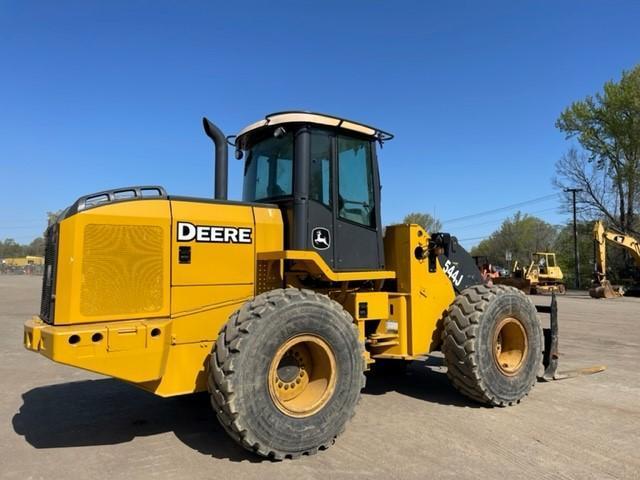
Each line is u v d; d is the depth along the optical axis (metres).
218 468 3.71
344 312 4.28
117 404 5.48
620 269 32.59
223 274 4.35
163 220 4.10
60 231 3.78
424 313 5.60
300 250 4.55
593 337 10.73
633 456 3.97
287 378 4.11
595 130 36.03
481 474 3.61
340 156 5.01
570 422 4.82
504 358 5.69
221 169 5.12
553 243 66.56
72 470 3.71
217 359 3.74
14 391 6.10
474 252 78.44
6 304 18.67
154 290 4.02
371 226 5.23
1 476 3.61
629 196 35.22
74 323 3.71
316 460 3.86
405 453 4.00
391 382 6.51
